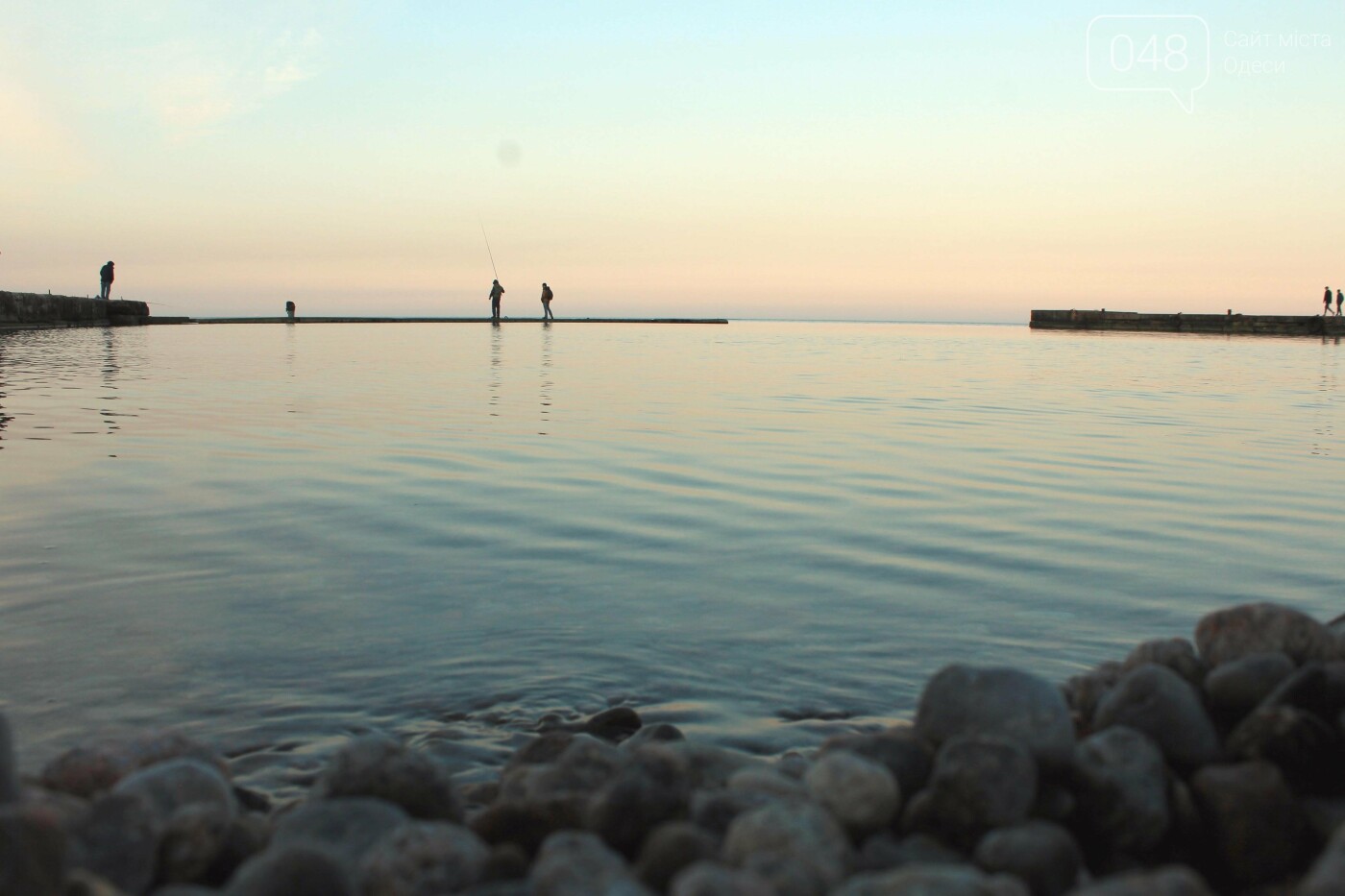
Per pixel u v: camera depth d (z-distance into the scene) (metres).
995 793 2.40
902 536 6.61
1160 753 2.62
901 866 2.29
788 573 5.76
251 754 3.56
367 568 5.72
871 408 13.74
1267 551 6.34
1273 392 17.11
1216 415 13.52
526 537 6.44
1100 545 6.44
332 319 51.41
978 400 15.19
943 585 5.58
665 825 2.29
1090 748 2.63
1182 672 3.09
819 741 3.71
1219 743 2.72
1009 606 5.24
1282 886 2.38
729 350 28.89
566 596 5.29
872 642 4.71
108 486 7.63
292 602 5.12
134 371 17.86
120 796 2.27
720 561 5.99
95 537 6.22
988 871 2.25
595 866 2.09
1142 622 5.03
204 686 4.11
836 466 9.05
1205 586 5.62
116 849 2.15
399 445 9.82
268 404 12.92
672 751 3.06
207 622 4.82
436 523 6.73
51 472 8.13
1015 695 2.68
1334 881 1.88
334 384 15.89
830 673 4.34
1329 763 2.58
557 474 8.45
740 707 4.01
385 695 4.06
